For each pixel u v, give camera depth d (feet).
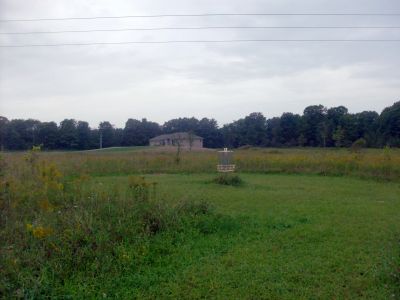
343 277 18.52
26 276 17.37
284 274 18.92
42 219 22.98
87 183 35.29
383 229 27.50
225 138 273.75
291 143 236.43
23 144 198.08
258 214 32.60
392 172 62.95
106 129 274.57
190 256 21.44
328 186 53.88
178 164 80.53
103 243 20.72
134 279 18.35
